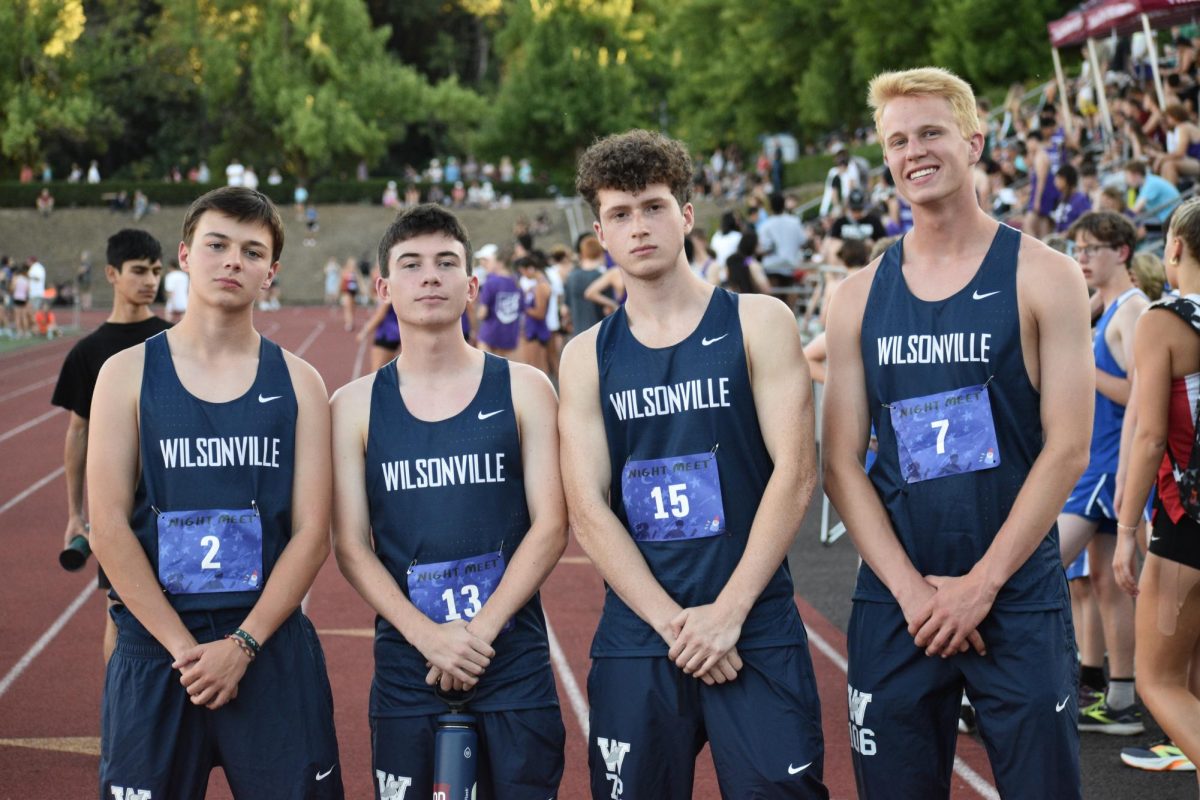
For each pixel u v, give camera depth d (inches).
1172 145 480.1
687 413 126.0
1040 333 121.3
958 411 122.0
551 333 613.3
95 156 2546.8
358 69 2309.3
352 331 1213.1
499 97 2306.8
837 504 127.5
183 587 124.0
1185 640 139.1
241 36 2340.1
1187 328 139.1
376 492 130.9
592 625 255.3
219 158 2359.7
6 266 1306.6
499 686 126.6
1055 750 119.4
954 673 123.0
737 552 125.5
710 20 1868.8
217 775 182.7
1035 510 118.8
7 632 253.1
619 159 124.6
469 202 2080.5
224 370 128.7
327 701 130.9
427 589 127.9
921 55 1326.3
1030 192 576.4
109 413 126.6
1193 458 136.3
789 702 123.0
